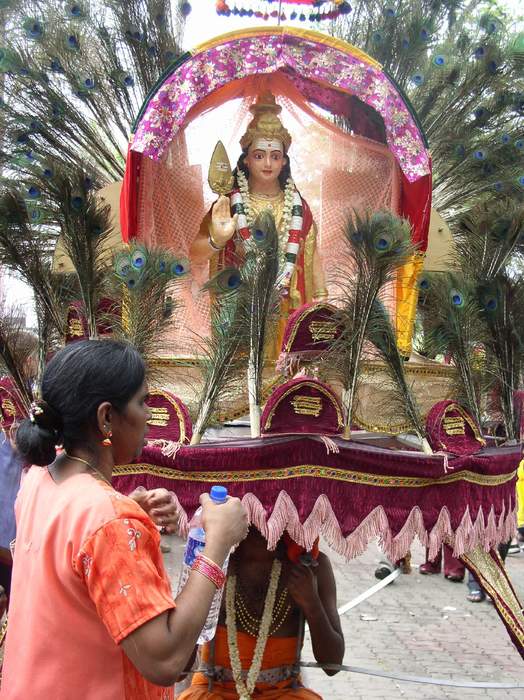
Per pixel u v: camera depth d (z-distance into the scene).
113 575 1.41
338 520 2.36
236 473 2.33
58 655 1.46
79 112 4.00
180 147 3.32
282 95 3.56
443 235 3.46
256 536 2.47
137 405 1.62
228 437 2.69
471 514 2.57
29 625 1.50
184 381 2.79
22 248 2.71
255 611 2.43
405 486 2.47
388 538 2.42
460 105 3.98
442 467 2.49
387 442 3.10
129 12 4.06
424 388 3.03
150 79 4.05
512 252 2.94
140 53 4.05
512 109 3.89
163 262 2.57
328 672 2.63
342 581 6.43
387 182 3.45
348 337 2.50
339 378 2.51
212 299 2.82
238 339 2.46
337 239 3.56
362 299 2.51
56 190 2.68
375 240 2.46
